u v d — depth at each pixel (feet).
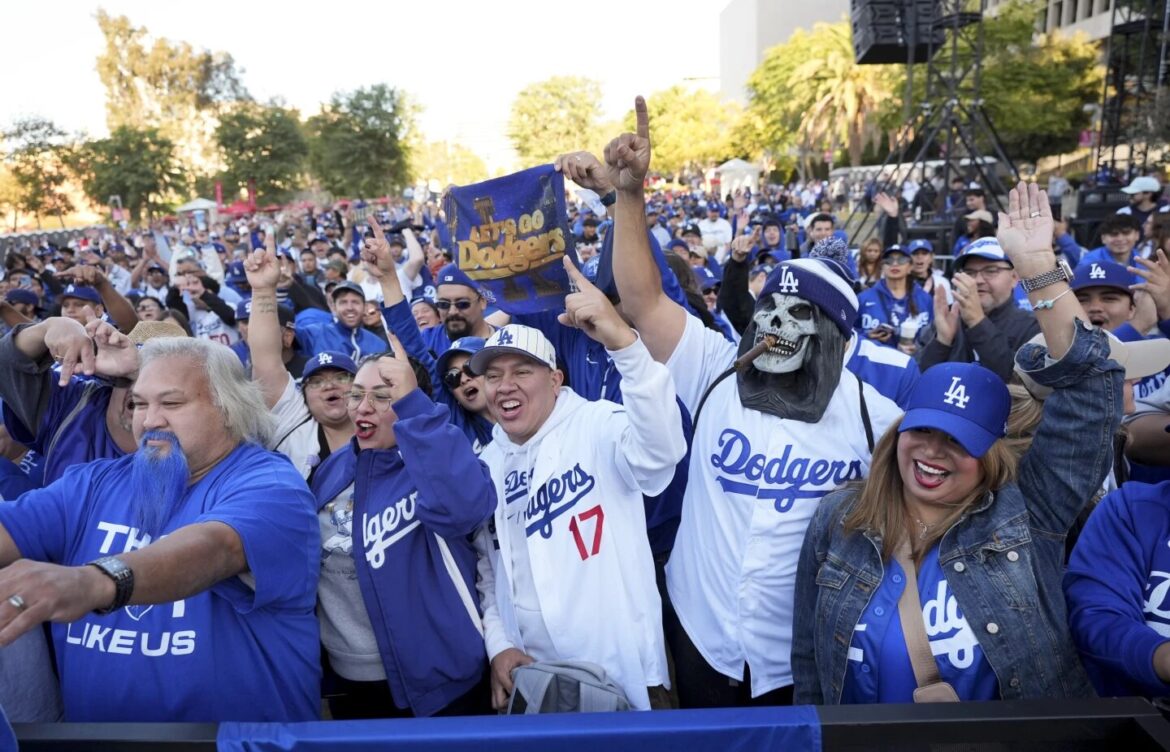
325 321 22.75
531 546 8.74
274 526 6.57
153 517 6.87
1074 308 6.75
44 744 4.74
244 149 203.72
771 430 8.48
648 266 9.66
